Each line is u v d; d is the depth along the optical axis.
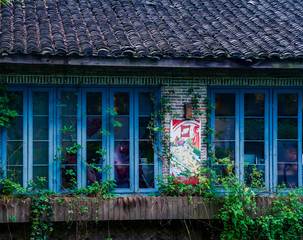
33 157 6.60
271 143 7.06
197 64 6.23
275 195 6.68
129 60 6.05
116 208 6.39
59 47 5.80
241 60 6.29
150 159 6.87
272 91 7.07
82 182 6.71
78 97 6.70
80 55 5.83
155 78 6.81
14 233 6.42
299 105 7.09
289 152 7.11
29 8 7.41
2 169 6.46
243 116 7.04
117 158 6.82
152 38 6.66
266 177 7.04
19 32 6.29
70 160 6.70
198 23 7.64
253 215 6.51
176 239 6.77
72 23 6.99
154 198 6.45
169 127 6.86
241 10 8.50
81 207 6.29
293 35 7.23
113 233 6.67
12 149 6.54
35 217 6.17
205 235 6.79
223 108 7.04
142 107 6.87
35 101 6.61
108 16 7.46
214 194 6.51
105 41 6.40
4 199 6.12
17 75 6.43
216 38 6.89
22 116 6.55
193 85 6.91
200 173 6.82
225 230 6.58
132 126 6.82
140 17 7.64
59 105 6.55
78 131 6.70
